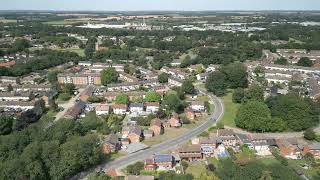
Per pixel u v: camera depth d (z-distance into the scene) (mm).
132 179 162250
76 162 170875
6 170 154500
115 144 199250
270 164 180875
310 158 188750
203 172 173250
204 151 196875
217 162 187000
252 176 163875
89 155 179500
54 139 189750
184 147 195375
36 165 158750
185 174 167500
